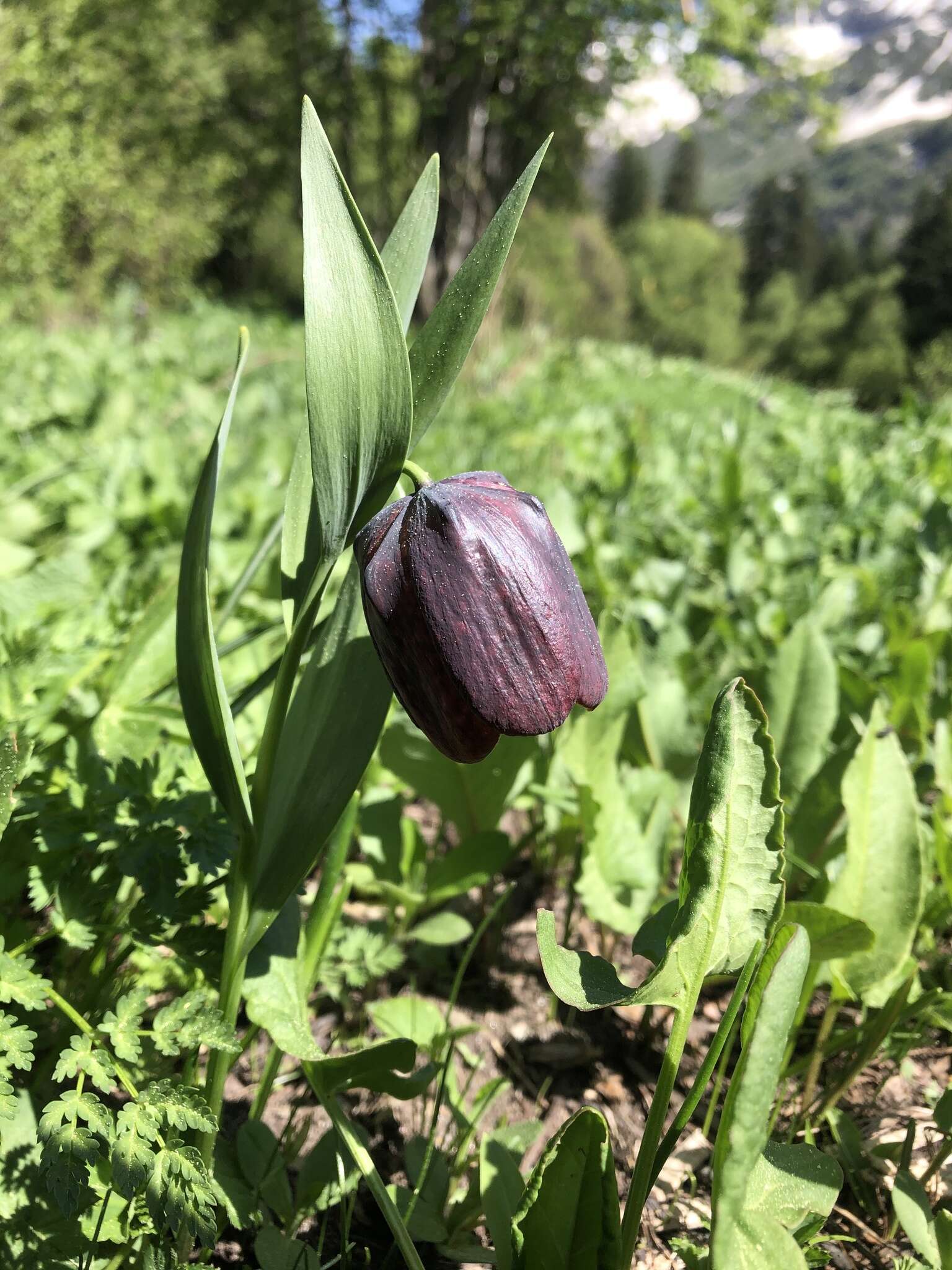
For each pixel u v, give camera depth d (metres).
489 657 0.17
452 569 0.17
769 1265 0.17
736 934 0.18
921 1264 0.19
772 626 0.51
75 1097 0.17
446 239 2.96
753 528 0.76
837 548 0.73
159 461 0.68
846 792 0.26
